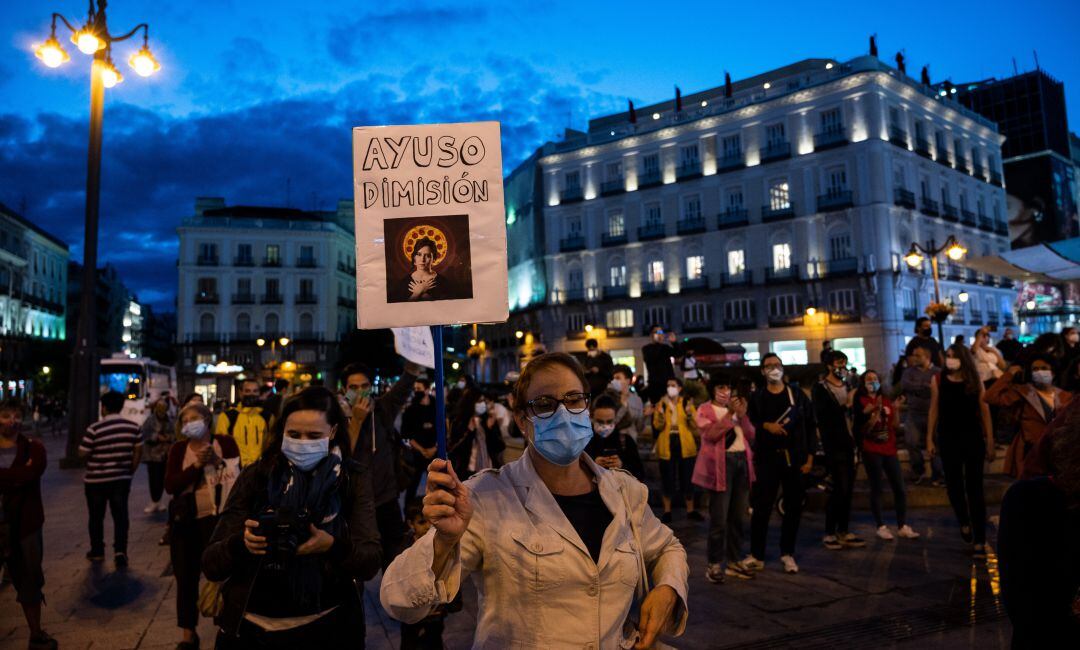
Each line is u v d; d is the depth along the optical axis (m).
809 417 5.90
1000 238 48.91
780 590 5.29
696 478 5.71
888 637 4.31
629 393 9.02
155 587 5.82
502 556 1.82
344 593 2.58
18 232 58.19
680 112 47.31
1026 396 5.58
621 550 1.89
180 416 4.45
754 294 42.22
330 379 60.59
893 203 38.84
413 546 1.83
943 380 6.31
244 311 59.41
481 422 8.77
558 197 49.97
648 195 46.31
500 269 2.34
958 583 5.36
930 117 43.66
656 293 45.16
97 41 14.89
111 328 91.19
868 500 8.46
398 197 2.36
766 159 41.81
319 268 61.28
